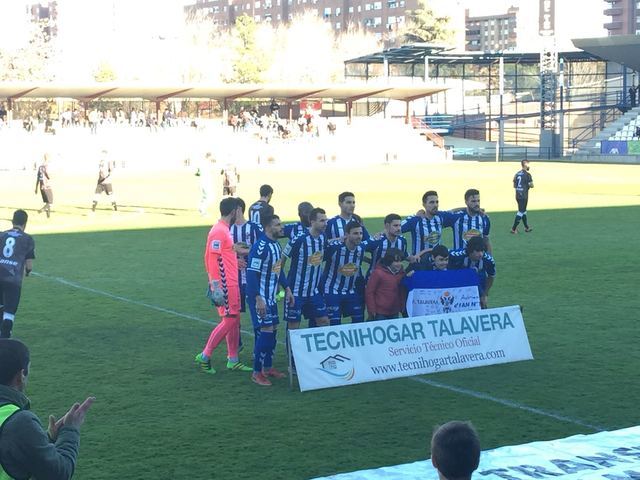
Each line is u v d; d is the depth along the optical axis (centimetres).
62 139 5756
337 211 2891
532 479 669
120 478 689
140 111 7425
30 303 1417
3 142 5553
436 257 1046
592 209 2922
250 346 1152
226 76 11588
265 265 962
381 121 7275
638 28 18750
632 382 957
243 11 19438
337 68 13012
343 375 958
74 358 1074
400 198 3434
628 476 672
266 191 1393
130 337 1188
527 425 813
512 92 9919
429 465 698
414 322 1007
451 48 7081
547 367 1024
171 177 4862
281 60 12375
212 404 891
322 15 17838
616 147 6612
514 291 1495
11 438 416
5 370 431
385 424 821
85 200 3384
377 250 1063
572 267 1744
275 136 6712
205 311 1356
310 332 953
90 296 1475
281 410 870
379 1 16812
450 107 10412
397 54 7338
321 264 1023
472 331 1038
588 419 830
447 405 880
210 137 6256
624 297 1435
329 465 715
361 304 1055
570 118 8800
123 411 865
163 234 2327
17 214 1146
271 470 705
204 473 699
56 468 424
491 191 3772
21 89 5791
